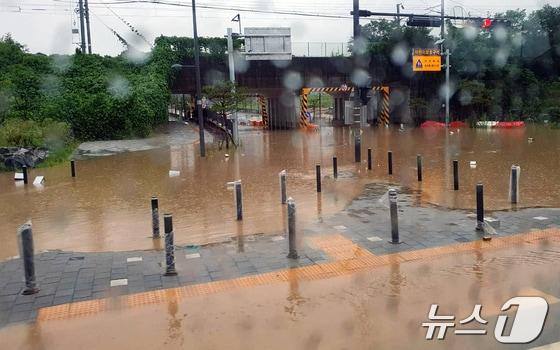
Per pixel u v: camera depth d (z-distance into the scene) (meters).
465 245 8.90
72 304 6.87
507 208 11.86
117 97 34.53
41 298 7.09
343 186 15.77
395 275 7.64
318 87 45.09
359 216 11.39
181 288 7.34
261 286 7.35
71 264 8.57
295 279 7.58
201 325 6.20
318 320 6.25
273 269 8.02
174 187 16.56
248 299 6.92
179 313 6.54
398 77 46.56
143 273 8.01
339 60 44.91
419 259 8.29
